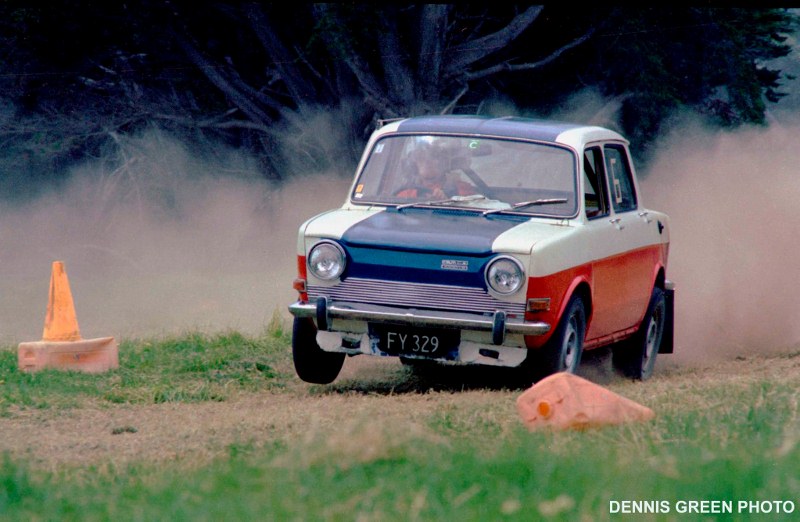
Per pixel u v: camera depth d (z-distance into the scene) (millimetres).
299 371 38938
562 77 119500
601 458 22531
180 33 112500
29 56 107250
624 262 40531
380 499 19609
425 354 35531
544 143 38969
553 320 35031
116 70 115062
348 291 35875
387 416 31188
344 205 39344
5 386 37969
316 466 22000
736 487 19672
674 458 21812
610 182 40812
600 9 113000
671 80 111688
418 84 110125
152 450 28625
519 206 37781
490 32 119438
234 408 36062
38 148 112625
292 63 115938
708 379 39688
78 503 20328
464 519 18438
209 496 20203
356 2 101312
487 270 34562
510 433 27375
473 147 39281
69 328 42344
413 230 35875
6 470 22953
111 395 37531
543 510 18703
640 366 43844
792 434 24312
